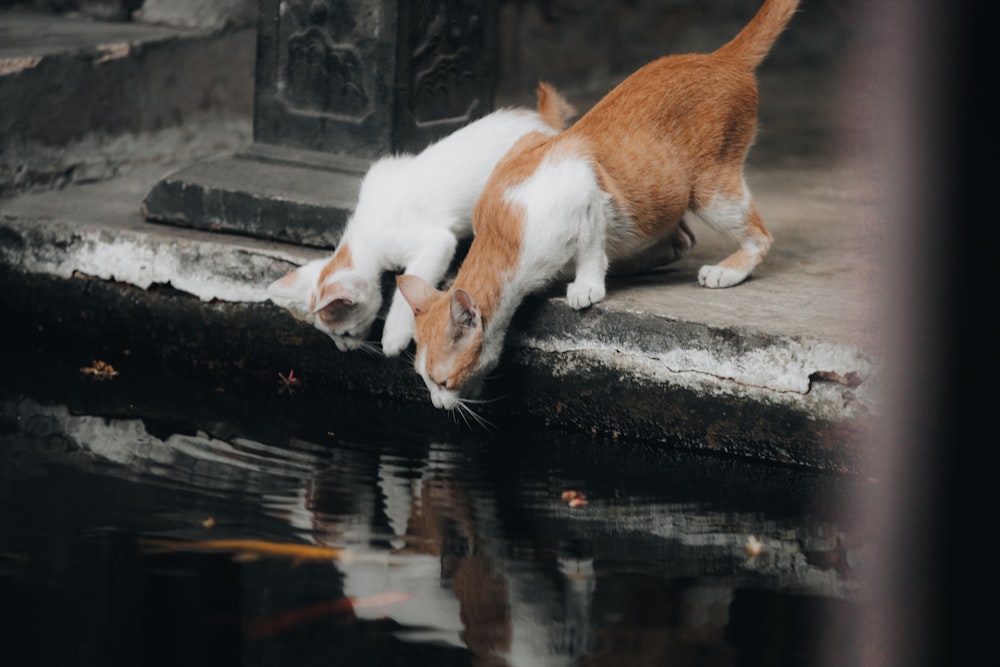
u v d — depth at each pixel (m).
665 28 7.91
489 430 3.94
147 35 5.81
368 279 3.95
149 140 5.80
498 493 3.38
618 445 3.83
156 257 4.52
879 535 3.06
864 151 6.03
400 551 2.96
